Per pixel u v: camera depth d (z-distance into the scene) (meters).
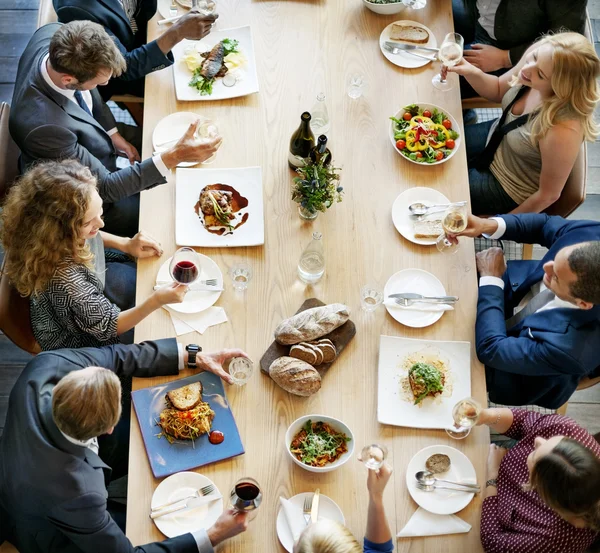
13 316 2.21
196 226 2.40
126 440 2.38
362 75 2.76
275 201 2.47
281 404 2.12
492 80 2.85
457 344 2.24
